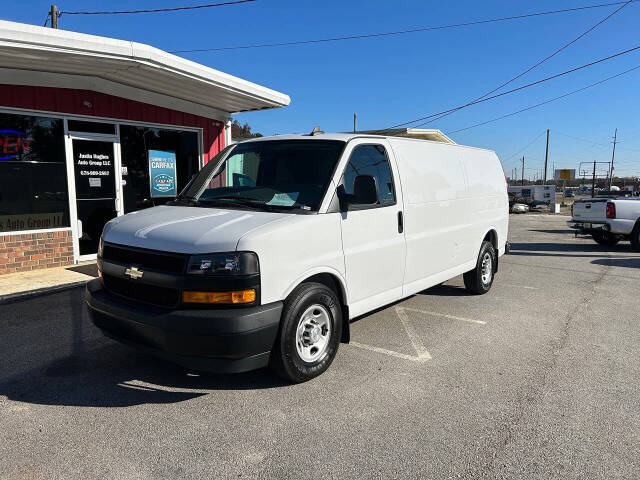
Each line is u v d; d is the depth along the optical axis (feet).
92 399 12.24
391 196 16.16
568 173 201.67
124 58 23.13
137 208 31.58
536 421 11.41
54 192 27.14
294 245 12.28
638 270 31.86
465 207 21.09
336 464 9.62
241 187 15.16
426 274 18.38
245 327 11.02
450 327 18.60
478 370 14.43
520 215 107.24
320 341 13.56
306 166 14.52
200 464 9.55
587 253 40.42
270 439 10.48
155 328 11.19
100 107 28.50
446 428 11.04
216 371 11.38
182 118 33.55
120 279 12.67
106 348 15.70
